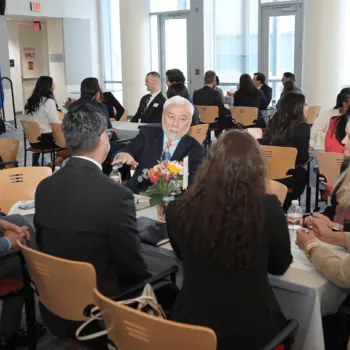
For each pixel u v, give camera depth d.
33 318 2.22
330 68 8.19
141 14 10.48
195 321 1.47
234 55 10.34
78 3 11.83
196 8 10.34
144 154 2.98
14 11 10.61
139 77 10.69
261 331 1.46
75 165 1.83
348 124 2.66
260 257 1.45
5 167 4.08
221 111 7.31
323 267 1.75
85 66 12.19
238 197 1.43
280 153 3.91
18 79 13.02
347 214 2.32
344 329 1.81
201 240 1.44
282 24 9.62
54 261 1.69
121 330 1.41
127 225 1.79
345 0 8.27
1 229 2.30
